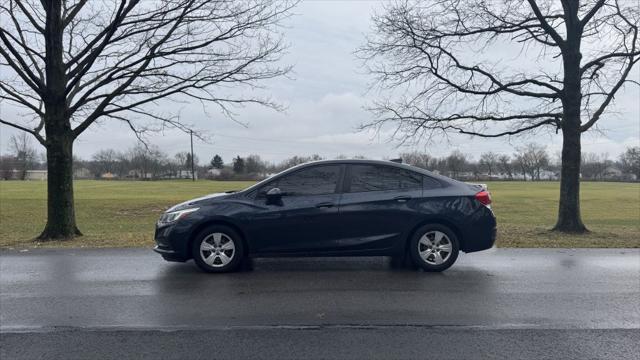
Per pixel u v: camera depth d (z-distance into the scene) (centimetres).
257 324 511
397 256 753
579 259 866
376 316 537
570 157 1262
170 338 472
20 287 661
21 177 8925
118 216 2612
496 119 1323
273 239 726
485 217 744
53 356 431
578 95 1249
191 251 735
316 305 576
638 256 900
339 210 725
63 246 1030
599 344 459
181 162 10606
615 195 4453
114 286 663
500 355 433
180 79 1225
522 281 693
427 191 745
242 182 7700
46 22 1112
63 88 1160
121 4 1058
